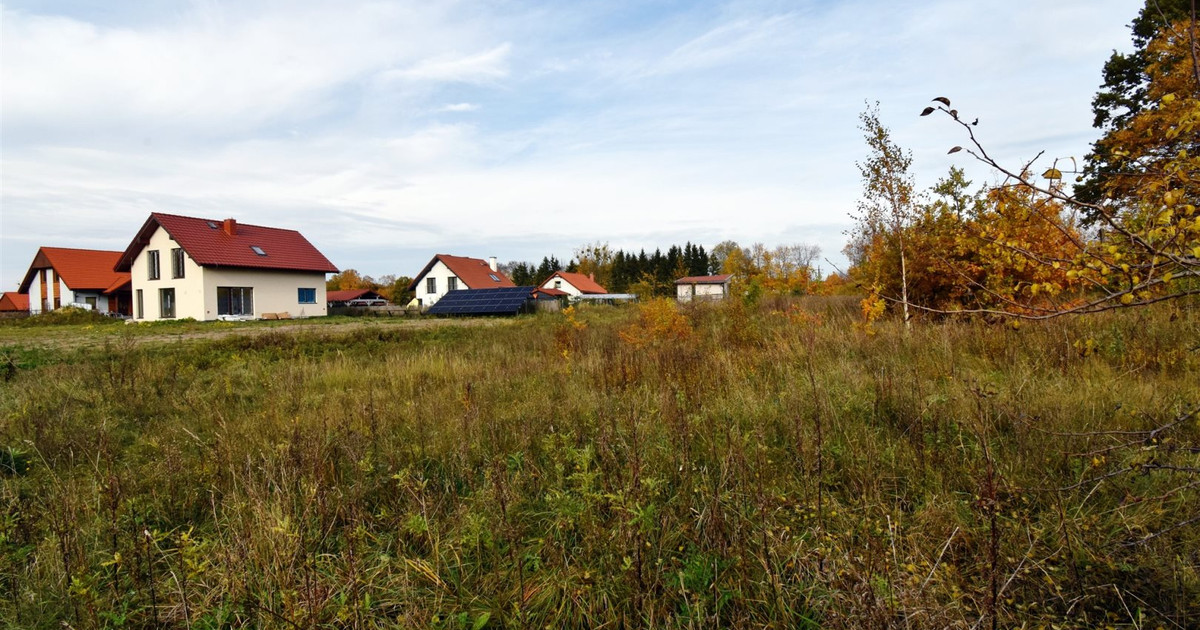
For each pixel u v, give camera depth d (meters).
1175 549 2.73
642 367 7.62
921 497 3.48
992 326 6.75
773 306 17.59
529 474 4.05
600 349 10.45
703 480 3.65
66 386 7.82
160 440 5.36
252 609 2.84
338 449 4.77
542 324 18.91
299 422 5.54
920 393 4.70
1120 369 5.39
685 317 13.05
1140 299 2.77
